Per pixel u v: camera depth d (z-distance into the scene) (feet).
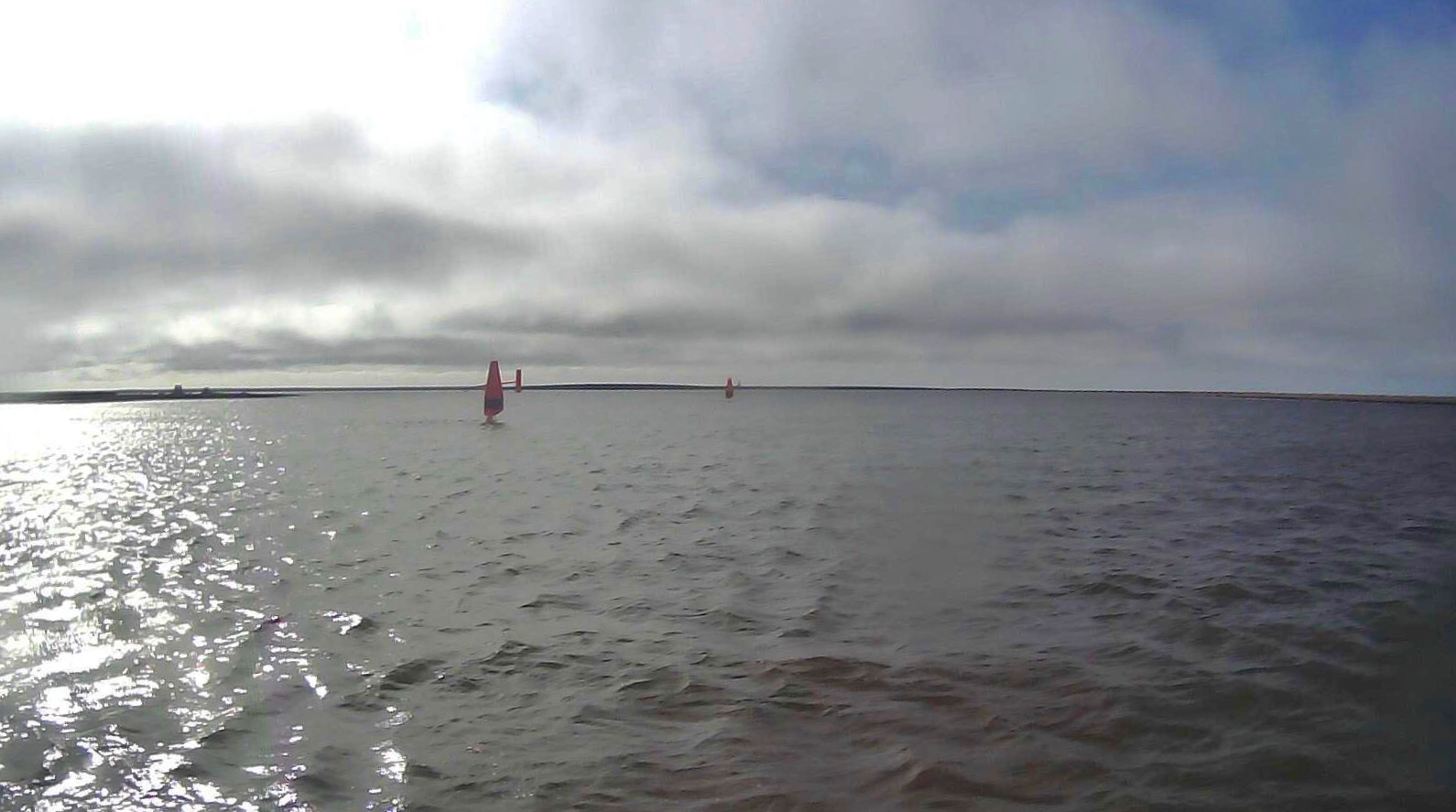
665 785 21.29
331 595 40.40
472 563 47.91
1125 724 24.57
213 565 47.06
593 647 32.45
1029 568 45.73
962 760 22.44
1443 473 94.58
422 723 25.21
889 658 30.86
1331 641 31.83
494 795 20.83
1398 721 24.45
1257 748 22.93
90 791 20.84
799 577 44.39
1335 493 77.66
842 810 19.93
